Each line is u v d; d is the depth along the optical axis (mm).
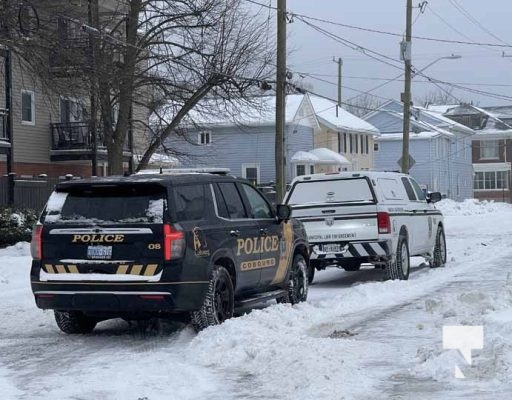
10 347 9641
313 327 10414
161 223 9250
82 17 25094
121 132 26844
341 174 15516
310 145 56906
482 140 91000
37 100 33219
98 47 23734
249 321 9930
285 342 8875
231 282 10250
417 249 17031
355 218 15023
